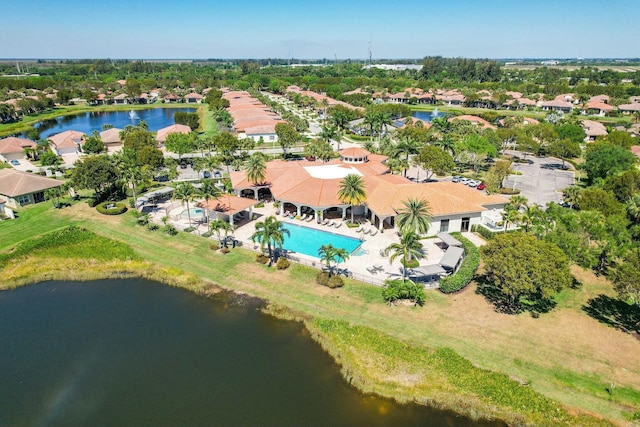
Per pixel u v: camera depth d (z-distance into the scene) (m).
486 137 111.00
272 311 47.22
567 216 55.03
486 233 63.72
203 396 35.94
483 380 35.94
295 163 90.19
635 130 146.12
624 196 70.88
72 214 74.19
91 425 33.47
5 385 37.72
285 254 58.34
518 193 85.38
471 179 94.88
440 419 33.25
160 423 33.34
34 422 33.84
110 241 64.25
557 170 105.44
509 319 44.00
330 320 44.72
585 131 136.75
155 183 91.62
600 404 33.47
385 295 46.91
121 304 50.03
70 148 123.31
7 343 43.28
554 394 34.59
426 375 36.88
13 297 51.91
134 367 39.62
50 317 47.69
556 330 42.19
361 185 66.69
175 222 70.81
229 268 56.28
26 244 62.38
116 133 131.62
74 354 41.56
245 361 39.97
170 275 55.31
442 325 43.22
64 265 58.78
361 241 63.03
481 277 52.75
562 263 42.72
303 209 74.94
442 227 65.31
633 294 39.59
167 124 181.00
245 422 33.25
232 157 111.00
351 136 143.62
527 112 197.00
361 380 36.88
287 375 38.09
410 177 98.44
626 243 51.03
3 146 115.88
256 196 78.44
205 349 41.75
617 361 37.72
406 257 49.53
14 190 76.94
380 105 182.12
